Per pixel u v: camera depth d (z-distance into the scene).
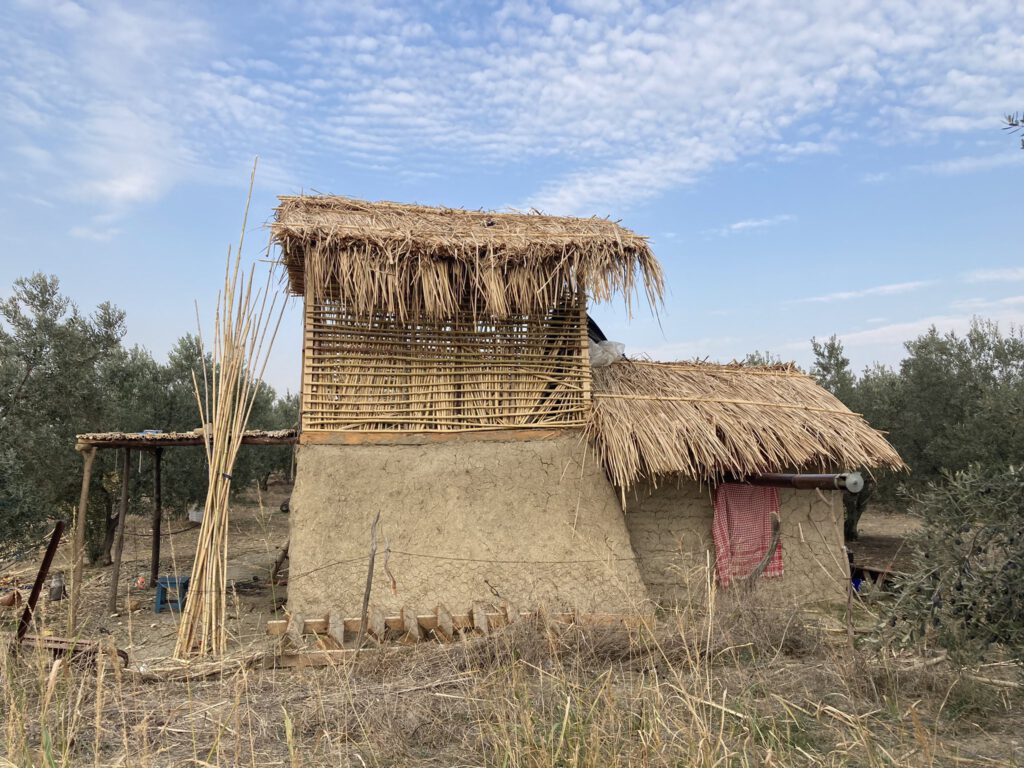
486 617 7.46
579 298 8.97
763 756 4.19
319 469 8.02
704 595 7.38
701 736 3.89
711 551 9.36
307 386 8.15
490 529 8.22
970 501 4.39
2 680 4.88
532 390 8.80
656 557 9.20
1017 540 4.27
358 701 5.22
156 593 9.96
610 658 5.98
